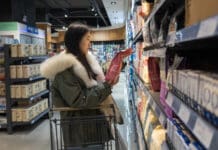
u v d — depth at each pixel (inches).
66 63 90.5
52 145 95.8
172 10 80.0
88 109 96.3
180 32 39.2
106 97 92.8
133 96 218.7
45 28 671.1
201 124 30.8
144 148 94.9
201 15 34.0
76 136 93.9
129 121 229.6
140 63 138.6
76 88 90.4
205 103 30.4
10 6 416.5
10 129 223.6
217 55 49.5
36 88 245.1
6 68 223.5
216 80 28.0
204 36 28.0
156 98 80.1
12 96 224.5
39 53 257.9
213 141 26.3
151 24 96.3
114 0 500.4
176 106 43.5
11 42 272.1
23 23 454.0
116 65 94.5
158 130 76.2
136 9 172.4
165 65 62.6
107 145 96.2
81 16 889.5
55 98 95.8
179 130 45.3
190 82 37.1
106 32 899.4
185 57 55.8
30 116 229.3
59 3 699.4
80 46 95.3
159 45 66.0
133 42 213.3
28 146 192.2
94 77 102.3
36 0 631.2
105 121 94.0
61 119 93.8
